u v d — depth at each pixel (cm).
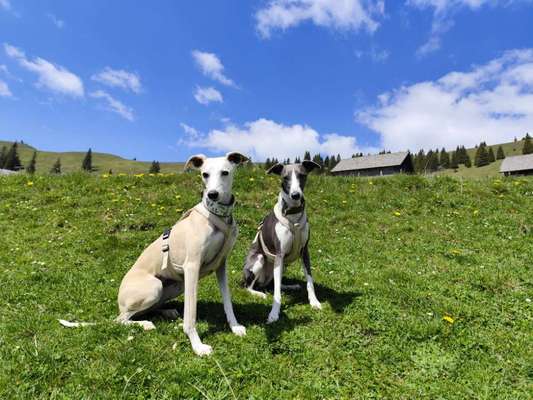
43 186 334
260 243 165
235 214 283
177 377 94
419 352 113
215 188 118
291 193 146
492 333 126
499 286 169
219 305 149
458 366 105
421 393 93
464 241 241
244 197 319
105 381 91
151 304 126
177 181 358
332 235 259
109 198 310
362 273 191
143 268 134
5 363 96
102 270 192
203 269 126
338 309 143
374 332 125
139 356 102
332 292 165
